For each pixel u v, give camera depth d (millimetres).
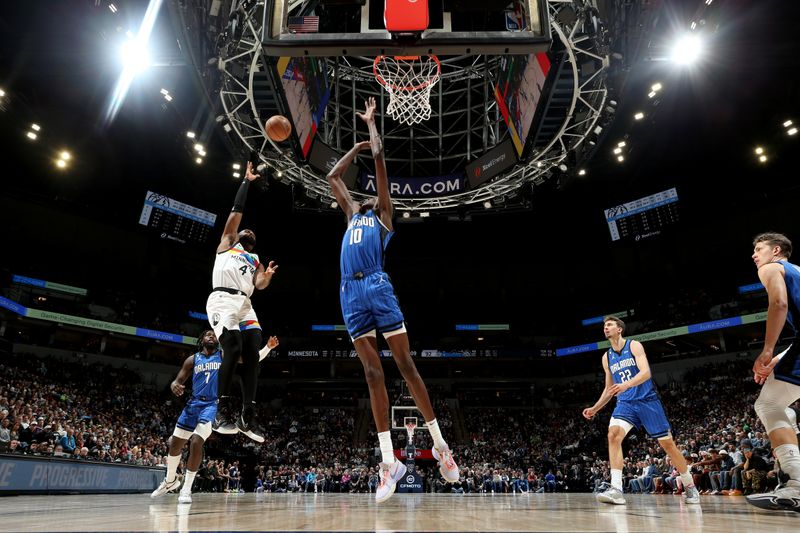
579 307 38062
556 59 11742
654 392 5125
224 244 4727
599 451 27812
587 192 32156
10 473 7797
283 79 12539
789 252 3266
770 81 21781
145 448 19109
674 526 2145
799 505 2965
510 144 15656
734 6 15609
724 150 27797
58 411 19484
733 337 32125
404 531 1818
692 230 33781
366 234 3641
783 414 3109
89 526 2012
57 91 21844
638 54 14297
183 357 34438
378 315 3469
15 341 27781
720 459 13727
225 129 15672
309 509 3691
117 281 32062
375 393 3414
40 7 16188
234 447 27438
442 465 3459
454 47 6391
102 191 30047
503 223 36000
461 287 39281
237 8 11914
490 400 35812
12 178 27875
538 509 3781
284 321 38031
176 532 1759
